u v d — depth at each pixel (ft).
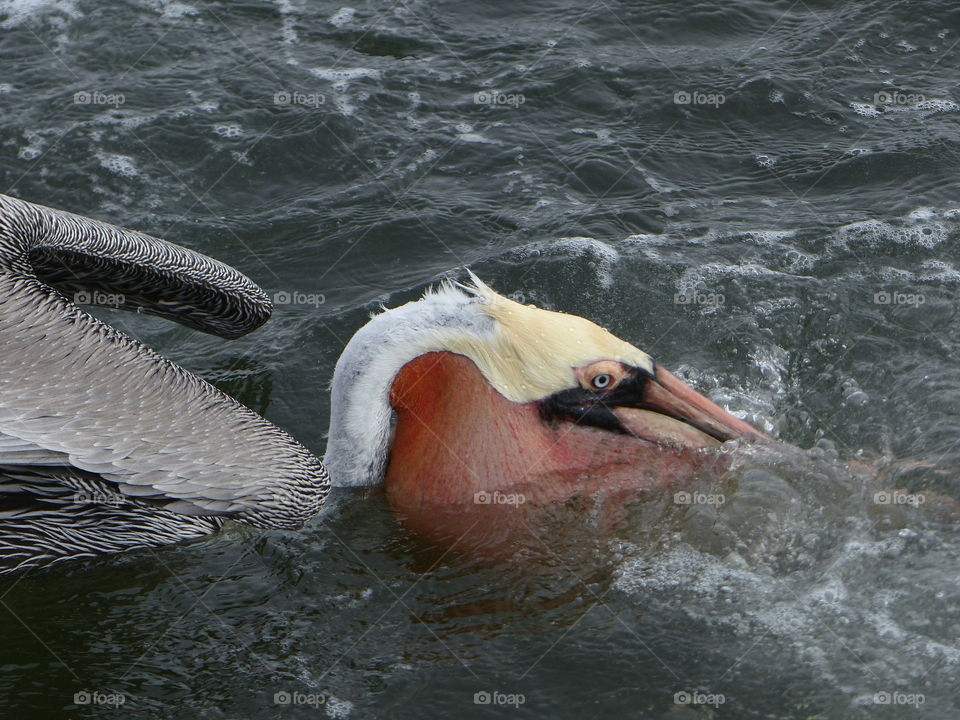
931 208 49.55
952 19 60.64
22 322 31.68
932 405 38.70
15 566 33.68
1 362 30.63
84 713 29.60
